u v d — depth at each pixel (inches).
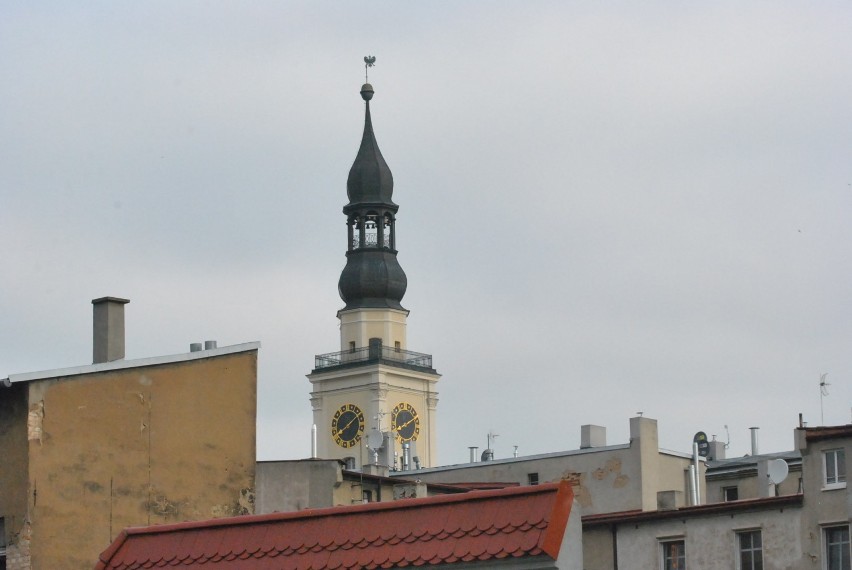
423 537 2576.3
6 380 3961.6
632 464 7554.1
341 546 2628.0
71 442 4033.0
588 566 6200.8
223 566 2684.5
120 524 4094.5
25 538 3902.6
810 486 5693.9
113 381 4148.6
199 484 4269.2
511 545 2503.7
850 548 5595.5
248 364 4424.2
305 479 6299.2
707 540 5940.0
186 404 4284.0
